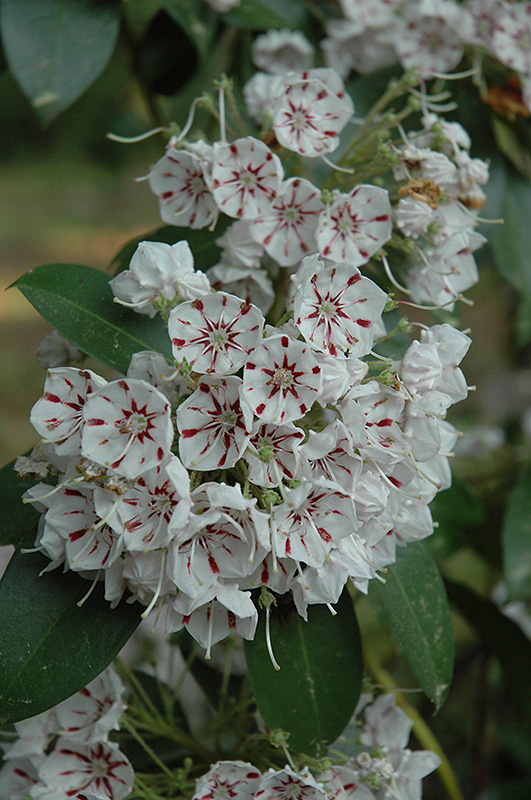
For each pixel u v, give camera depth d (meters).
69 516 0.33
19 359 1.25
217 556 0.32
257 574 0.33
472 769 0.53
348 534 0.33
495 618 0.46
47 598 0.34
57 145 1.83
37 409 0.33
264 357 0.32
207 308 0.33
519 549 0.46
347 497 0.33
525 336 0.49
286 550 0.32
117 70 0.86
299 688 0.36
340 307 0.33
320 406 0.34
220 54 0.48
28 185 1.78
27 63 0.42
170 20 0.46
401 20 0.45
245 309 0.33
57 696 0.34
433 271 0.38
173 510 0.32
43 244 1.60
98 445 0.32
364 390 0.33
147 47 0.46
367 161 0.39
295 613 0.36
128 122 1.29
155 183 0.38
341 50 0.48
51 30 0.42
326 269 0.33
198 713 0.47
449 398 0.33
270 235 0.37
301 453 0.32
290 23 0.47
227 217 0.39
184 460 0.32
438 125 0.39
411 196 0.37
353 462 0.33
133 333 0.35
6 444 1.09
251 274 0.38
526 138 0.46
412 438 0.33
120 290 0.34
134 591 0.33
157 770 0.39
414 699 0.57
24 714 0.33
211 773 0.35
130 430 0.32
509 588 0.45
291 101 0.37
